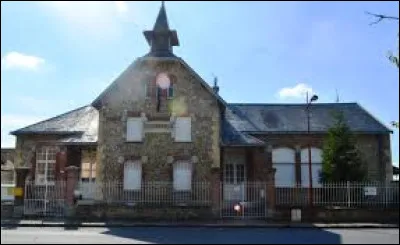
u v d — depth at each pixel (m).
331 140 26.42
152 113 26.38
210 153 25.83
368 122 30.86
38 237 15.91
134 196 25.59
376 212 22.38
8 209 23.16
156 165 25.88
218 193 22.98
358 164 25.78
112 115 26.44
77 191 23.84
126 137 26.22
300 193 28.89
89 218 22.84
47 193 24.92
